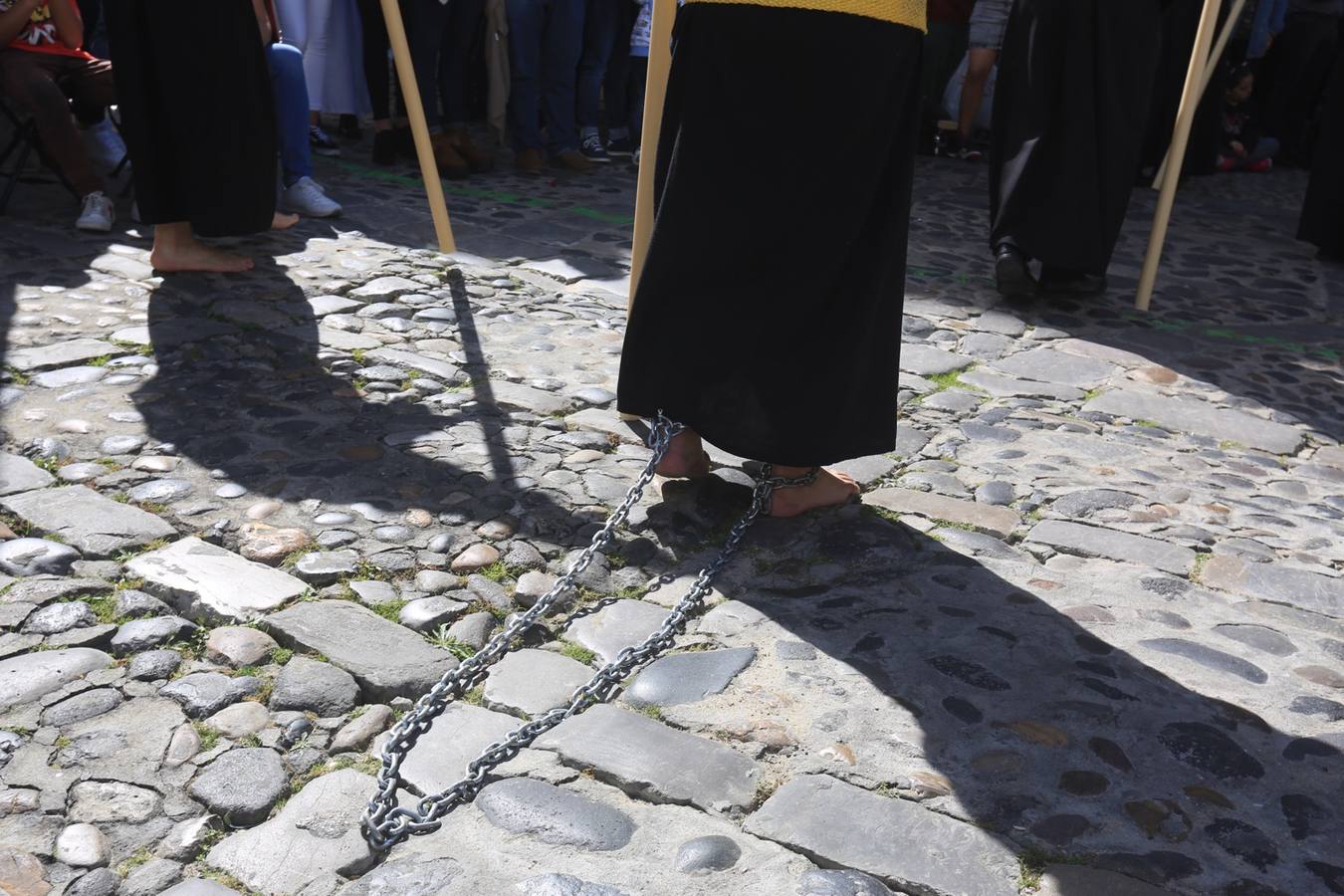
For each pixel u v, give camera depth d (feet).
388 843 5.79
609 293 15.46
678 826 6.07
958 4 28.73
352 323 13.35
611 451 10.53
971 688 7.36
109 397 10.75
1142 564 9.27
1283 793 6.59
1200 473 11.46
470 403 11.35
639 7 25.07
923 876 5.80
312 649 7.23
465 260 16.38
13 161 18.89
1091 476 11.01
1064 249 16.31
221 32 13.38
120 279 14.10
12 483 9.02
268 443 10.08
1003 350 14.75
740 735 6.77
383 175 21.50
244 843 5.74
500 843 5.87
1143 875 5.89
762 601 8.29
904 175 8.48
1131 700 7.36
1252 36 32.24
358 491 9.33
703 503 9.59
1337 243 21.63
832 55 8.02
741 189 8.34
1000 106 16.51
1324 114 21.54
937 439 11.61
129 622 7.36
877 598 8.39
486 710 6.91
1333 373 15.08
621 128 25.84
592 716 6.88
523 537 8.86
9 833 5.66
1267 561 9.50
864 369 8.80
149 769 6.16
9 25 16.15
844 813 6.19
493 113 25.12
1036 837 6.11
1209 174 29.78
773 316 8.56
